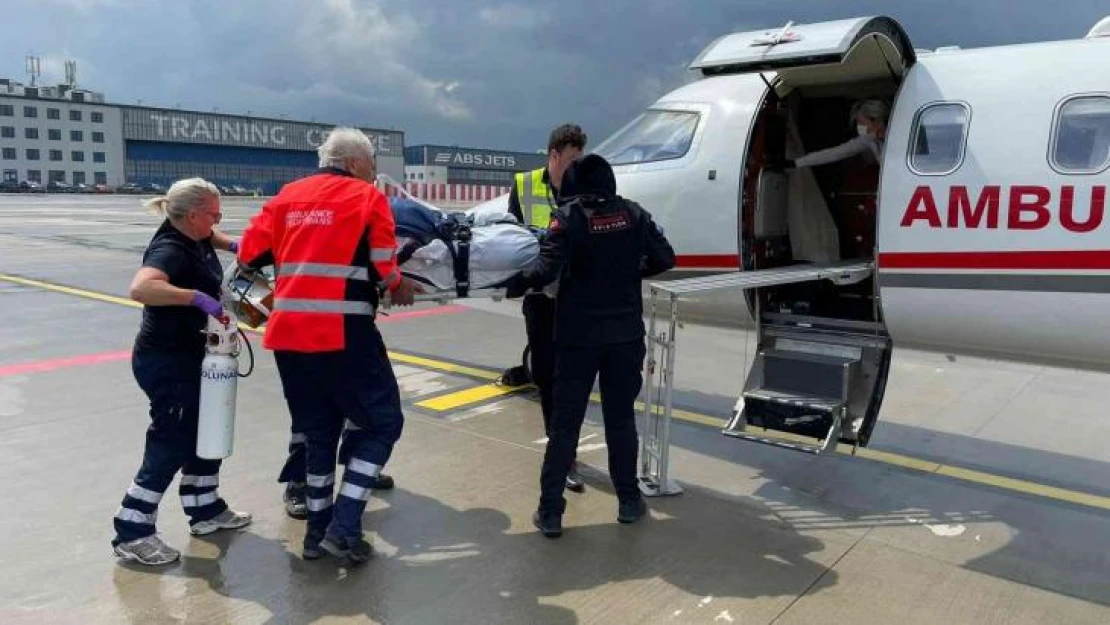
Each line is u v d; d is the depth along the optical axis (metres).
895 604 3.60
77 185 89.12
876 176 6.04
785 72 5.34
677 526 4.36
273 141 99.38
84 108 89.00
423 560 3.88
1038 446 5.98
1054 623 3.49
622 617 3.42
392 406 3.79
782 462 5.48
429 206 4.64
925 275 4.81
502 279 4.47
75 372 7.12
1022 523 4.58
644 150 6.06
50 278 12.88
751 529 4.36
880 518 4.58
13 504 4.35
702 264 5.68
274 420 5.93
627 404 4.25
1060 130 4.39
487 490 4.75
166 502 4.41
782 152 5.82
